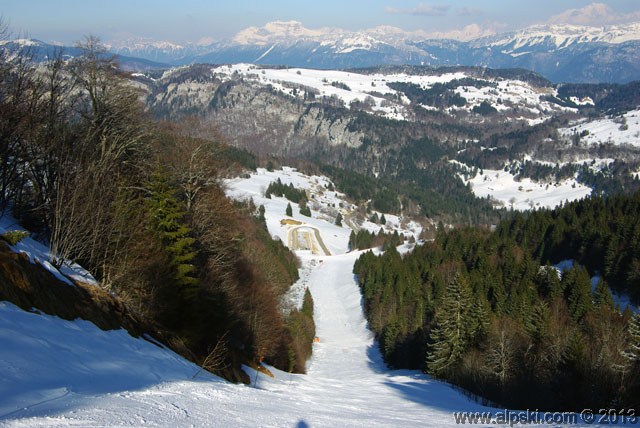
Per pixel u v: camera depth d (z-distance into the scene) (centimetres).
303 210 15462
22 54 1656
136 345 1203
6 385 614
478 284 5394
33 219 1589
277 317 3322
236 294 2533
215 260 2455
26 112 1561
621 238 6575
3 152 1458
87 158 1683
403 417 1155
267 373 2302
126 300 1511
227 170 2808
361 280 8681
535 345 3341
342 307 7938
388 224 17688
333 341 6259
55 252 1282
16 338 782
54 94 1752
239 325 2414
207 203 2453
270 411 870
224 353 1866
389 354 4831
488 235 9412
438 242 9138
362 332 6681
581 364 2183
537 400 2197
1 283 909
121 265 1567
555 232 7788
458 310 3250
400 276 7062
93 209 1495
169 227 1838
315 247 12319
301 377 2773
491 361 2816
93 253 1490
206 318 1938
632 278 5597
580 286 4919
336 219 15875
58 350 841
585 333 3903
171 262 1791
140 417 616
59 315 1027
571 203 9425
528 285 5288
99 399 665
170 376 1023
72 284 1214
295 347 3941
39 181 1603
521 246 8200
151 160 2205
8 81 1558
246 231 3794
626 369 2153
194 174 2381
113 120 2042
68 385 707
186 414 686
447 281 6353
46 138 1617
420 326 4516
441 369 3200
